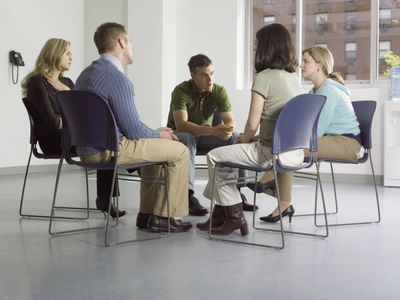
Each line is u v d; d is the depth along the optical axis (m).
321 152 3.21
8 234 2.94
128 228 3.12
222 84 6.84
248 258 2.41
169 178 2.91
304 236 2.92
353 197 4.62
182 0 7.04
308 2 6.70
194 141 3.66
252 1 6.98
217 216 3.02
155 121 6.88
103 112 2.58
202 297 1.84
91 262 2.33
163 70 6.86
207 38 6.92
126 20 7.25
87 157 2.75
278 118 2.56
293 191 4.99
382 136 6.00
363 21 6.42
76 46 7.50
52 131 3.39
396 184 5.50
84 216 3.54
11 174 6.54
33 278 2.08
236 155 2.78
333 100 3.20
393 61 6.25
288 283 2.02
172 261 2.35
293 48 2.85
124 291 1.91
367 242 2.77
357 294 1.89
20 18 6.64
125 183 5.51
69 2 7.36
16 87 6.61
